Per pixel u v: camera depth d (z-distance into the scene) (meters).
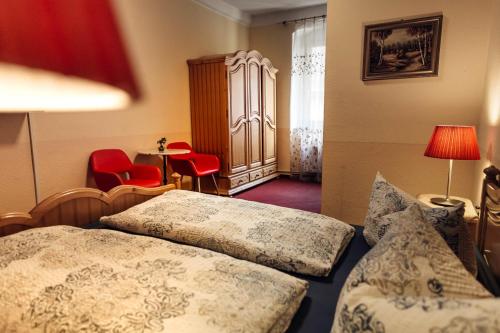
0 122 2.52
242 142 4.62
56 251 1.20
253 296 0.98
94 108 3.22
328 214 3.14
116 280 1.03
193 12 4.43
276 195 4.62
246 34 5.74
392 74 2.71
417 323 0.61
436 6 2.52
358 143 2.93
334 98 2.95
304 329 1.00
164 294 0.96
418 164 2.77
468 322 0.58
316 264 1.26
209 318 0.88
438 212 1.28
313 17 5.22
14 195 2.64
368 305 0.70
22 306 0.95
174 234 1.51
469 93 2.53
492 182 1.67
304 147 5.52
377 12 2.70
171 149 3.85
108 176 2.99
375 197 1.59
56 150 2.92
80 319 0.88
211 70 4.26
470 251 1.26
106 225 1.75
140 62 3.67
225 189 4.43
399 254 0.85
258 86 4.93
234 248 1.37
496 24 2.14
